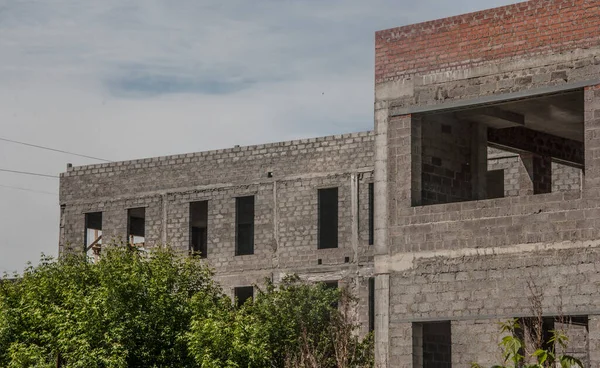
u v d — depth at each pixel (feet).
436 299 105.60
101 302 126.31
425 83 108.88
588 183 98.48
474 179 115.65
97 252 195.42
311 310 150.61
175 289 142.31
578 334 135.54
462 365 119.03
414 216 107.96
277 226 180.65
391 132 110.42
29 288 136.15
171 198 190.29
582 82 99.91
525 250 101.14
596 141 98.53
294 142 181.06
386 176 110.22
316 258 176.35
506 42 104.83
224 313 135.33
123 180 195.42
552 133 126.41
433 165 111.55
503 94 104.37
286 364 128.77
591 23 100.22
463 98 106.52
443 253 105.81
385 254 109.19
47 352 128.77
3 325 131.13
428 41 109.40
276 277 179.22
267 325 143.95
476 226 104.17
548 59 102.22
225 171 186.29
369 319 170.30
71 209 200.44
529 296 100.22
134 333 127.95
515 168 155.22
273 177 181.78
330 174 176.96
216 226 186.09
